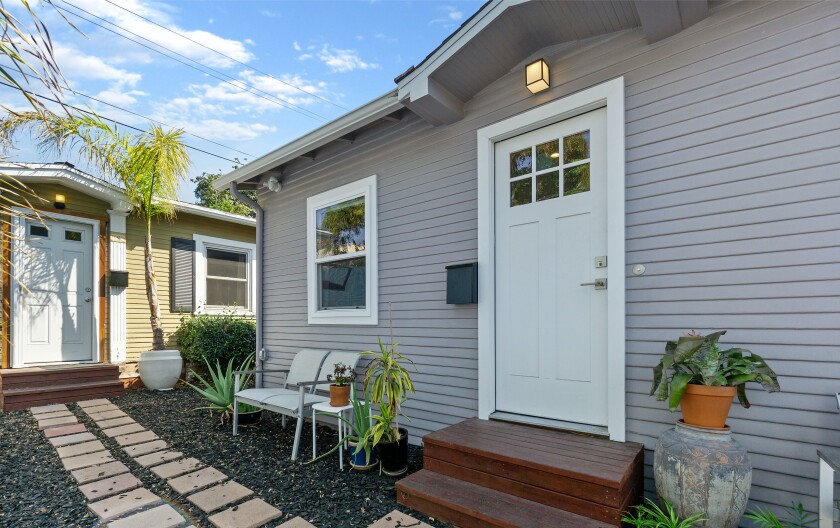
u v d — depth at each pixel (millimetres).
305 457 3352
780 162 2158
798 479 2039
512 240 3154
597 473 2037
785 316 2111
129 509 2484
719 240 2299
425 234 3674
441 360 3492
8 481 2896
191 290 7426
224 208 16250
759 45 2242
